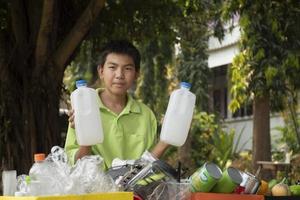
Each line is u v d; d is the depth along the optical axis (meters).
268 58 7.87
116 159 2.81
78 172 2.39
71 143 2.89
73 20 5.99
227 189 2.69
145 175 2.62
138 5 7.27
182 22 8.09
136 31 7.59
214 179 2.62
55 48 5.71
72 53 5.88
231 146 13.23
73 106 2.75
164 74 12.59
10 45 5.86
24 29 5.84
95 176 2.39
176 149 11.13
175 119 2.82
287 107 11.09
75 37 5.64
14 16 5.79
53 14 5.50
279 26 7.24
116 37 7.34
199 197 2.62
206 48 13.09
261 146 8.95
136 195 2.57
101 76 3.15
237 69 8.52
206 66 13.19
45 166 2.34
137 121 3.10
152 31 7.72
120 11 7.24
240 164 11.91
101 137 2.76
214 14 8.16
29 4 5.85
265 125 8.94
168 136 2.83
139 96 12.98
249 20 7.46
